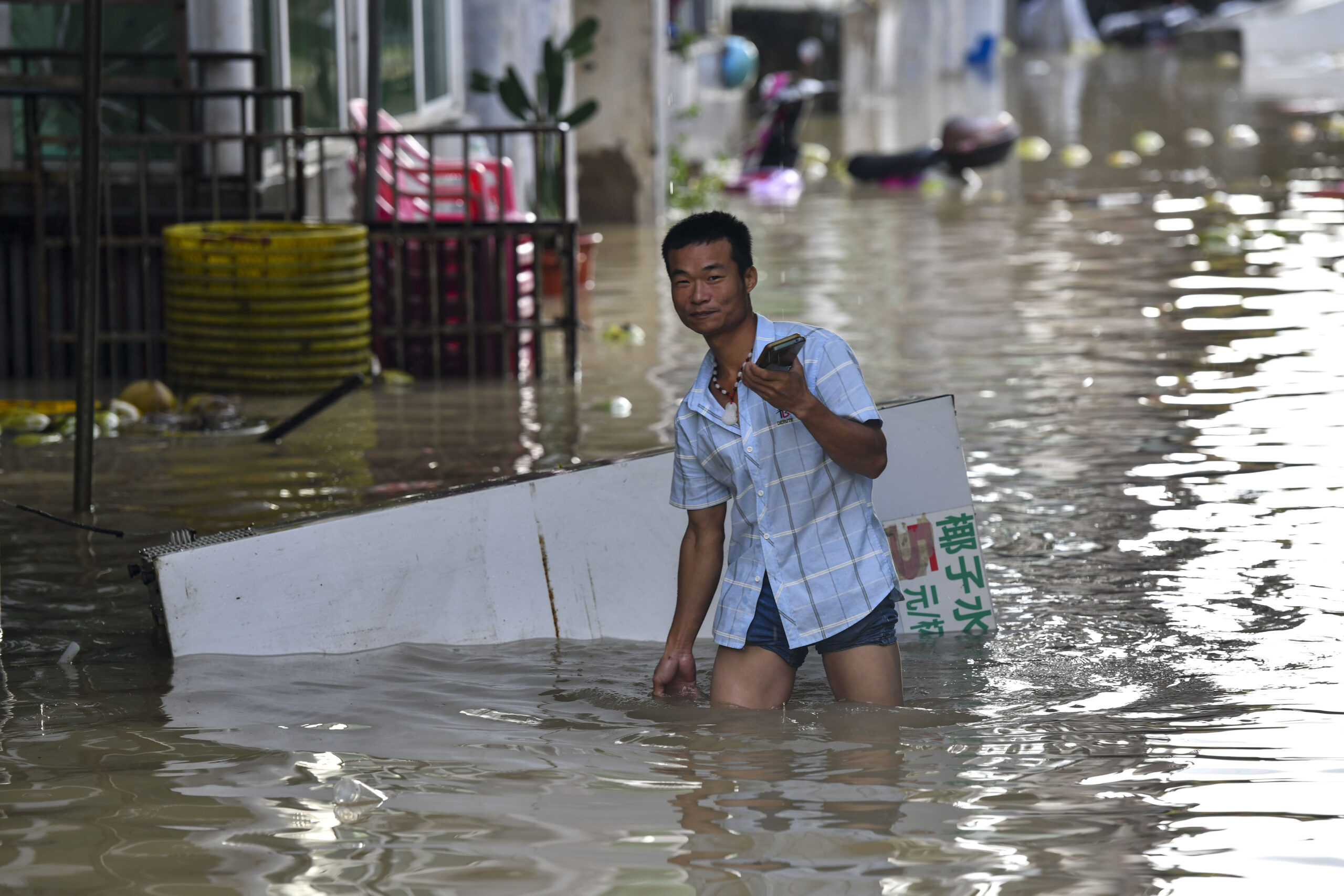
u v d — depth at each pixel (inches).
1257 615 609.9
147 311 1183.6
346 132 1173.1
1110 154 3088.1
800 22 4001.0
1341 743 462.9
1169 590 646.5
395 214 1194.6
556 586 600.7
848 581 490.0
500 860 383.6
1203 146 3181.6
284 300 1111.6
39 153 1151.6
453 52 1772.9
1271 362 1185.4
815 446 484.4
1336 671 538.6
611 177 2278.5
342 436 988.6
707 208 2433.6
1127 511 777.6
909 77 5147.6
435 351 1199.6
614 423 1027.3
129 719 502.6
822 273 1723.7
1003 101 4402.1
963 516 601.3
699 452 495.2
